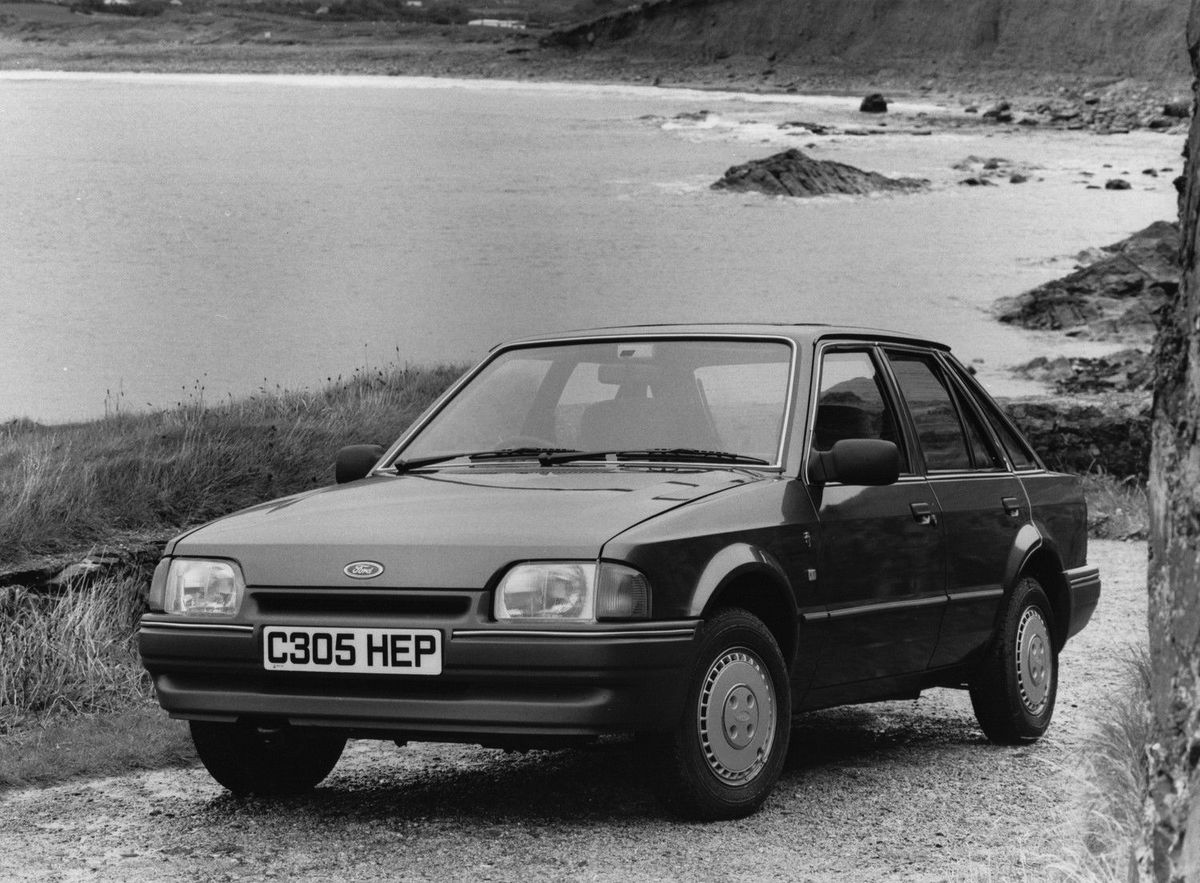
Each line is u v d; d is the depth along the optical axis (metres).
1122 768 5.65
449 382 18.69
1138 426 17.84
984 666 7.43
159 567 6.05
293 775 6.45
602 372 6.91
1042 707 7.72
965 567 7.20
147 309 66.31
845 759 7.18
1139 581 13.41
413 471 6.75
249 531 5.97
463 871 5.22
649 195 125.44
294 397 16.33
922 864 5.29
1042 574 8.05
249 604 5.72
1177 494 2.39
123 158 149.62
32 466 10.55
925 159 155.00
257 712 5.68
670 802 5.69
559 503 5.80
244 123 197.50
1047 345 49.59
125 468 11.12
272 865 5.35
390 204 116.06
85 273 79.94
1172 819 2.31
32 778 6.79
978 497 7.42
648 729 5.41
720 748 5.70
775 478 6.25
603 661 5.26
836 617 6.27
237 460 12.16
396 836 5.71
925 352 7.64
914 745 7.55
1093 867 4.76
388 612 5.53
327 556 5.65
